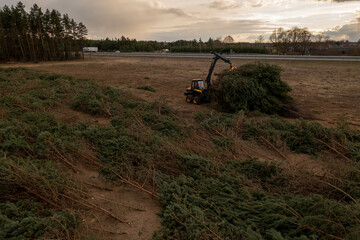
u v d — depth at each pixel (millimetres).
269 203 4469
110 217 4801
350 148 7816
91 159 7051
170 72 32406
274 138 8859
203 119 11328
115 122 10398
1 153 6520
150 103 14008
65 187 5152
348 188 5203
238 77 13211
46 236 3850
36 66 40906
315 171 6855
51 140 7488
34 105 11773
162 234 4023
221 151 7688
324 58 40688
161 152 7055
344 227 3754
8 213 4324
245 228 4031
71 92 16078
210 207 4680
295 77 26531
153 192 5609
